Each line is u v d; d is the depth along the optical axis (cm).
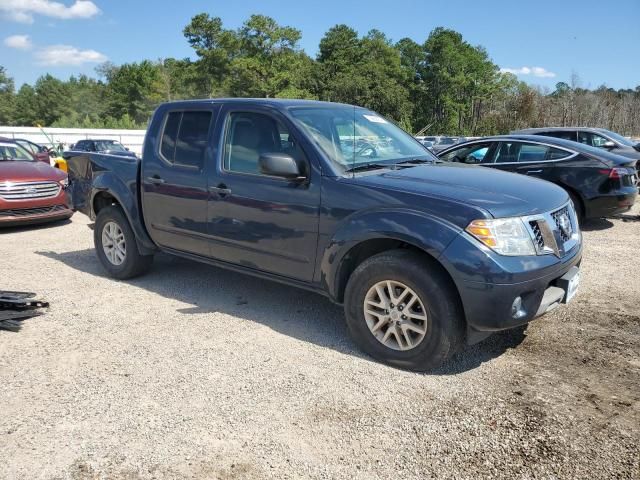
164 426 317
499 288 340
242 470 279
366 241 397
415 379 370
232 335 449
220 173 477
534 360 396
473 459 284
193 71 8144
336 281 410
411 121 8638
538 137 905
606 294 542
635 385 358
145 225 563
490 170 459
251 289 572
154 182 536
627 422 314
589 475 270
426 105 9444
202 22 7856
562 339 432
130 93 9569
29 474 276
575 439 299
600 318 477
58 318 490
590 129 1295
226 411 333
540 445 294
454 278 347
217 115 493
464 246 345
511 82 9256
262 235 451
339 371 383
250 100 479
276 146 447
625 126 5712
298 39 7900
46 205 916
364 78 8188
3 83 10162
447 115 9256
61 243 813
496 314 345
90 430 314
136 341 438
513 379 368
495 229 346
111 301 536
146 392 356
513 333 445
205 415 328
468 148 956
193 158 505
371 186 391
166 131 534
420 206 367
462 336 368
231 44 7825
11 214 881
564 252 383
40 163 1005
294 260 436
